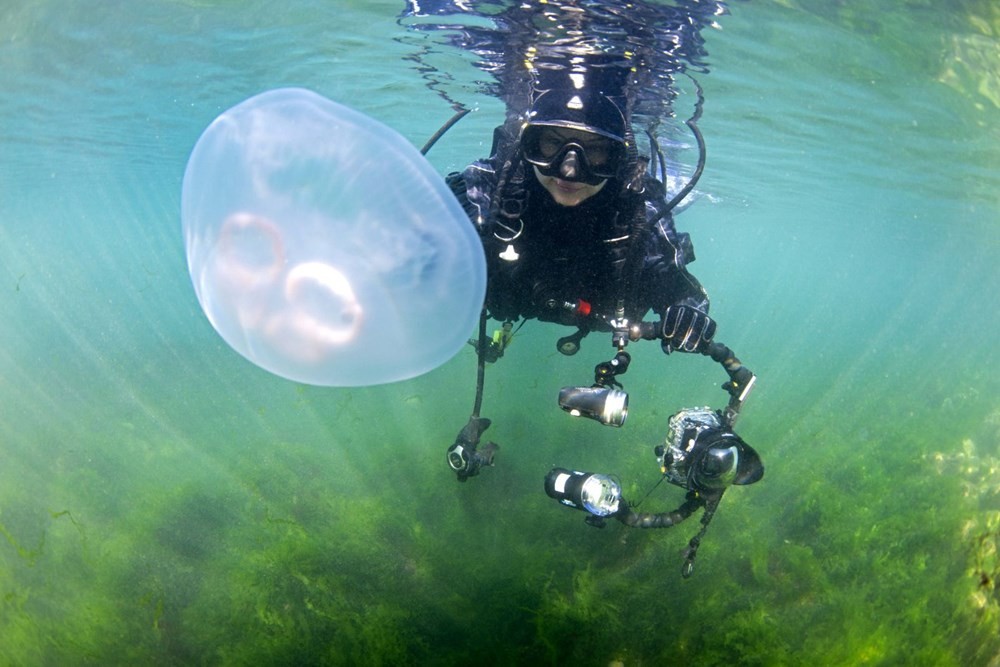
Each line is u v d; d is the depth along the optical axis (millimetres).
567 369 4270
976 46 2162
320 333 877
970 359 7660
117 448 2738
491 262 1244
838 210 6609
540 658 1411
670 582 1656
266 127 821
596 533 1832
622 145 1152
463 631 1465
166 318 7766
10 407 3541
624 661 1422
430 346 920
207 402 3604
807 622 1590
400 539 1838
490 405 3184
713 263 25938
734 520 1949
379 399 3438
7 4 2469
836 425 3469
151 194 10070
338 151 816
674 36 2158
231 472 2334
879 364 6727
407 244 845
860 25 2084
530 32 2133
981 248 7855
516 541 1782
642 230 1212
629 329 1206
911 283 19156
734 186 5805
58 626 1568
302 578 1578
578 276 1262
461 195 1231
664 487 2215
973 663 1507
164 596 1664
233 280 853
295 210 827
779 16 2035
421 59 2811
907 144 3506
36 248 24781
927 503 2182
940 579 1718
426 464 2277
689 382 4562
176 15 2582
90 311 9344
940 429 3318
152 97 3938
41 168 6824
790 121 3273
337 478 2271
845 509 2090
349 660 1401
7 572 1780
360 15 2424
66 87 3670
